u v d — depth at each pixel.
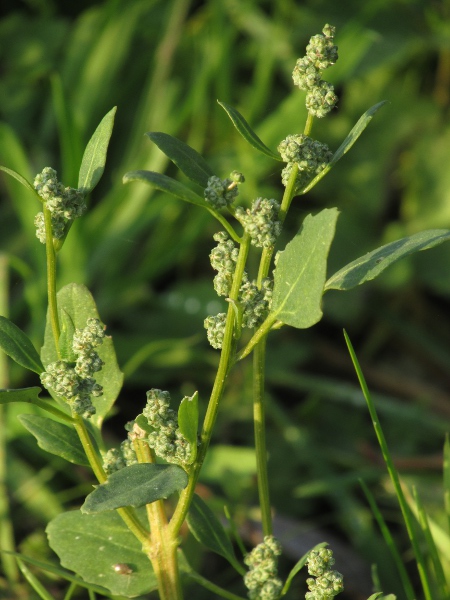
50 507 0.73
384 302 1.03
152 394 0.50
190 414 0.50
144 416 0.51
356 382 0.99
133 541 0.55
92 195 1.02
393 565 0.72
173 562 0.53
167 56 1.01
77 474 0.76
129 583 0.54
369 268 0.50
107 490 0.48
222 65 1.01
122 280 0.95
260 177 1.00
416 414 0.88
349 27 0.99
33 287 0.84
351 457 0.83
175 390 0.90
